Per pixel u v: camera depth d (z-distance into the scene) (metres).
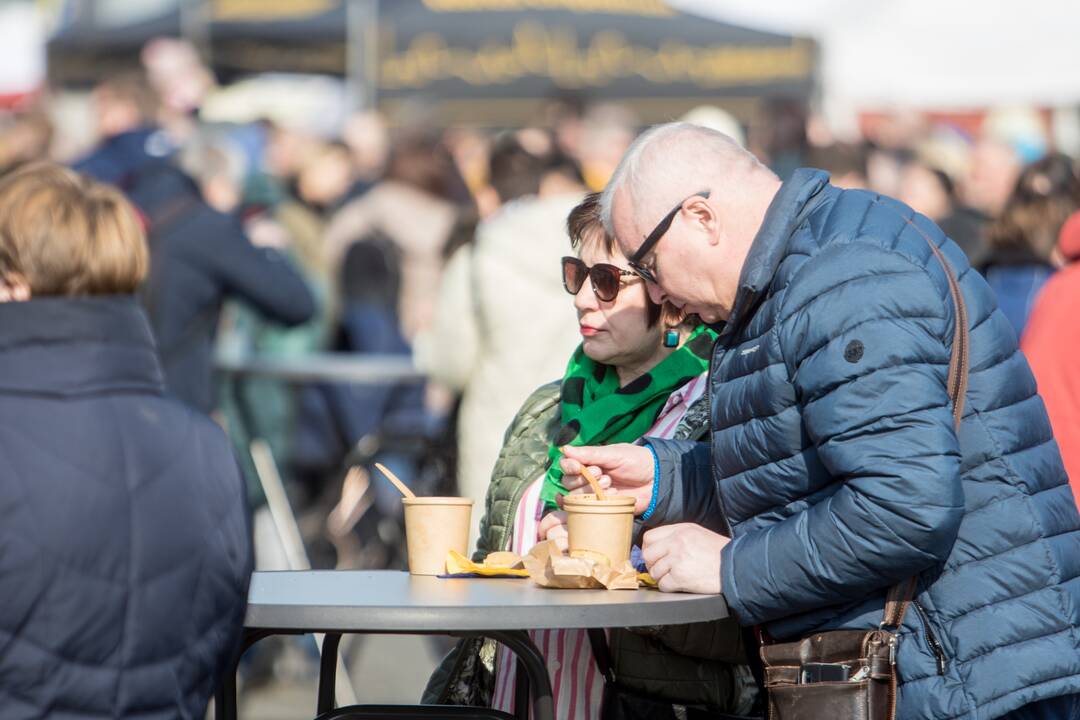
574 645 8.69
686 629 8.17
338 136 27.67
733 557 7.28
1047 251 14.60
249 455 18.08
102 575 5.84
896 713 7.22
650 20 28.28
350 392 20.16
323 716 7.91
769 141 23.33
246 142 26.41
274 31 29.25
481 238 14.51
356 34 29.09
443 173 23.48
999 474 7.20
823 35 27.97
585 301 9.09
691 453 8.29
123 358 6.16
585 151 20.66
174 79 21.16
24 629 5.68
